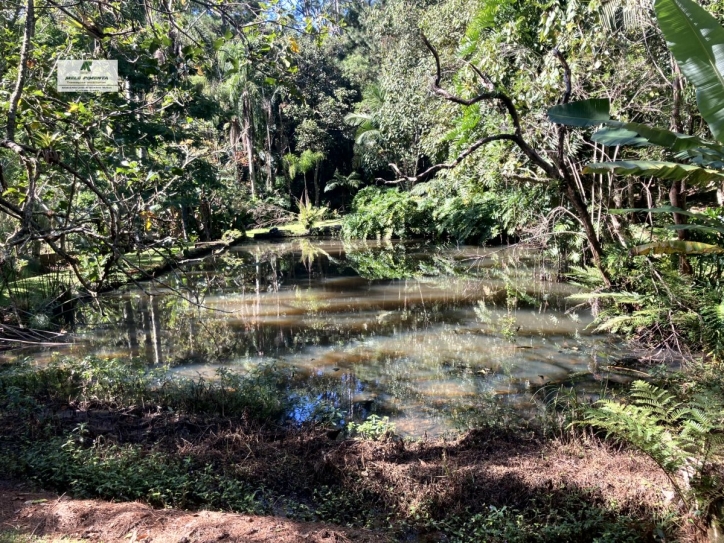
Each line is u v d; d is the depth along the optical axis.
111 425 4.73
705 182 3.29
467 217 17.55
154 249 4.19
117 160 4.88
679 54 3.14
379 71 28.77
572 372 6.07
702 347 6.44
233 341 7.81
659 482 3.47
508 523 3.14
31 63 4.50
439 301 10.11
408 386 5.85
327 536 2.99
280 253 18.55
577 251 10.59
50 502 3.24
